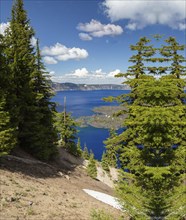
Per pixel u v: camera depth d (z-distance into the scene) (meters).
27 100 27.75
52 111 32.34
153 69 22.69
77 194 21.38
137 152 10.81
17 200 14.30
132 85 20.59
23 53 27.92
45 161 30.28
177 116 10.29
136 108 10.53
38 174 22.92
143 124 10.31
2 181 16.52
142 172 10.38
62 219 13.91
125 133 19.86
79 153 46.94
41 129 28.67
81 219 14.84
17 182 17.56
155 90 9.88
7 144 20.17
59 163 33.56
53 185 21.14
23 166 23.12
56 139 33.00
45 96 31.45
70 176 29.12
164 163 10.48
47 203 15.59
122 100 21.92
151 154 10.60
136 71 22.20
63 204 16.59
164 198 9.79
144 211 10.08
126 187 10.73
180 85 20.09
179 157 10.45
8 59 26.95
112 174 47.72
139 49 22.53
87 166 38.66
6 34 28.62
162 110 9.69
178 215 9.94
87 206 18.20
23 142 29.22
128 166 11.33
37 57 30.75
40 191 17.56
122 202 10.99
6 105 22.97
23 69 27.39
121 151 20.25
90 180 32.41
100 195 24.39
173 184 10.36
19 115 26.53
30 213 13.21
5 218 11.82
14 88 24.75
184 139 12.80
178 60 22.75
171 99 10.59
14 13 31.97
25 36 30.91
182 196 9.88
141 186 10.72
